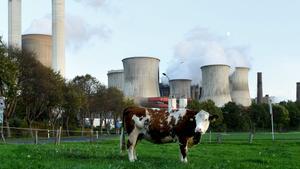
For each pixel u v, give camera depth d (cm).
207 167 1504
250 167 1636
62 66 11556
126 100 11481
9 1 11206
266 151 2742
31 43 12300
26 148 2020
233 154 2403
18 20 11219
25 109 7500
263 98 17425
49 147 2302
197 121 1661
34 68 7125
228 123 11738
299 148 3180
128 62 13925
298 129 12925
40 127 7650
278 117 12300
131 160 1606
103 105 10038
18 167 1265
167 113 1697
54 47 11562
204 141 4300
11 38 11144
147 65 13800
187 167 1452
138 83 13688
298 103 14150
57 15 11550
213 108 11188
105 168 1247
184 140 1692
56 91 7400
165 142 1717
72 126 9281
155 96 13862
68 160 1518
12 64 6012
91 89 10069
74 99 8031
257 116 12350
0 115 3209
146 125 1675
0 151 1795
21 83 6831
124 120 1709
